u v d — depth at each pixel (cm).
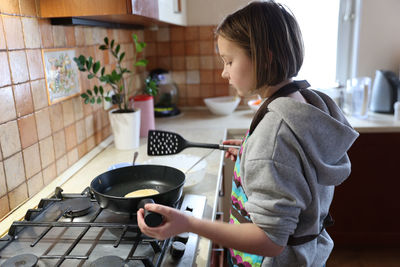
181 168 137
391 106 225
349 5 240
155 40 251
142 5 127
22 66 112
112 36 191
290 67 80
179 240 87
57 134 134
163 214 72
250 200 75
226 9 241
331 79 256
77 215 101
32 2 117
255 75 79
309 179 76
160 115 236
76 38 150
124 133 167
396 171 209
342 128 79
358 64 241
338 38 248
